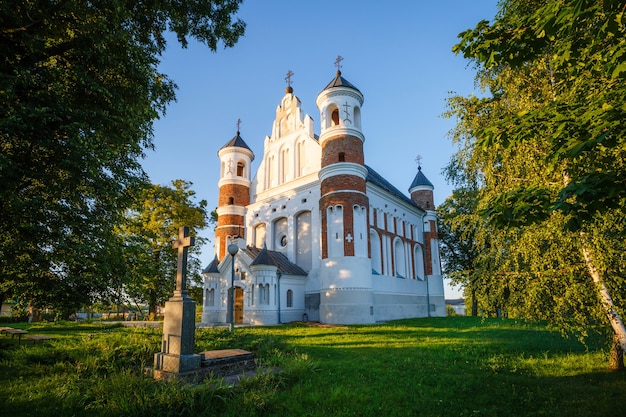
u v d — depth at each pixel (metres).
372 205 37.03
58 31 10.42
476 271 10.72
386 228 39.22
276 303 31.14
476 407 7.31
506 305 10.30
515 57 6.72
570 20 5.18
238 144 42.44
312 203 35.41
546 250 8.98
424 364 11.11
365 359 11.65
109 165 11.97
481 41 6.73
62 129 9.48
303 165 37.66
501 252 10.13
